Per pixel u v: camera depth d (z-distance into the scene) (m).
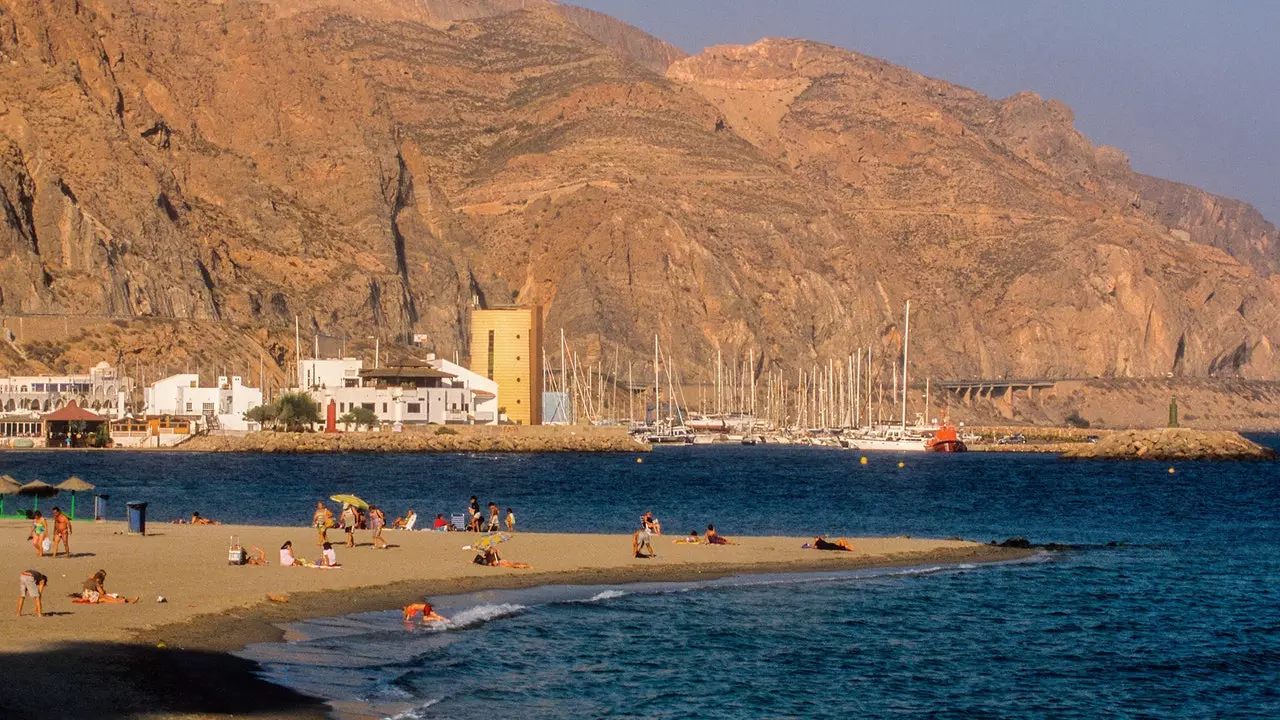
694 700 58.34
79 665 51.72
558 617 71.00
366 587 73.12
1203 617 77.81
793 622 72.94
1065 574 91.31
